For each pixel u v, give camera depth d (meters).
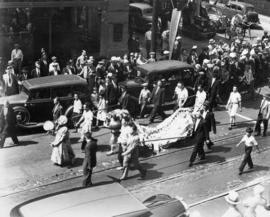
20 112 20.67
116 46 30.80
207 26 37.78
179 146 21.00
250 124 24.03
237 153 20.67
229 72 26.41
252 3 49.81
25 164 18.56
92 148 16.50
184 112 21.64
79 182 17.50
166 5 34.81
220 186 17.73
